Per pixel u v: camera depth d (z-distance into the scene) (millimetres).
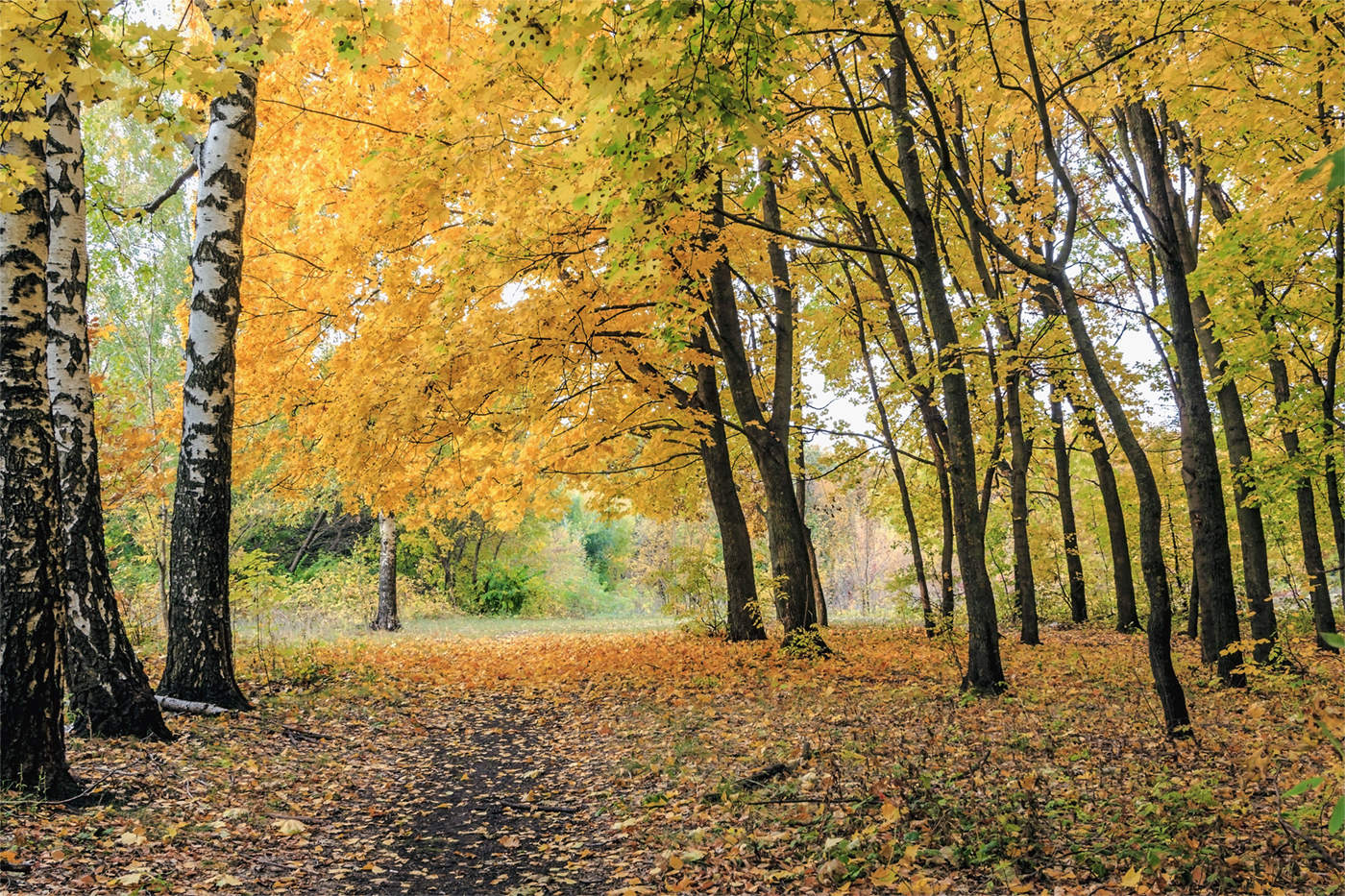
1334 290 10320
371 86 9539
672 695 9867
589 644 16344
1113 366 15555
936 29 10039
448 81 9172
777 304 14453
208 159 8125
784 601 13398
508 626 25203
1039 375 15234
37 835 4254
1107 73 9094
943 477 15609
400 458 11398
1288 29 8016
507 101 7137
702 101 4676
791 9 4684
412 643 16656
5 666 4852
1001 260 14727
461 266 8969
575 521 49250
